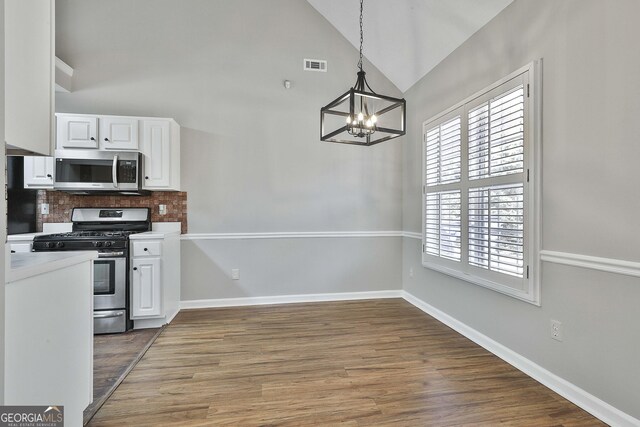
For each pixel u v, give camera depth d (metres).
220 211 3.79
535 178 2.13
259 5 3.88
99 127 3.25
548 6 2.06
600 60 1.75
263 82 3.88
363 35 3.83
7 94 1.04
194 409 1.83
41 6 1.22
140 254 3.08
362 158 4.11
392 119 4.19
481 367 2.34
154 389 2.04
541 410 1.83
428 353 2.57
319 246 4.02
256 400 1.92
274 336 2.91
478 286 2.76
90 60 3.55
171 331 3.03
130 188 3.20
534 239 2.14
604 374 1.73
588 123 1.81
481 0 2.52
